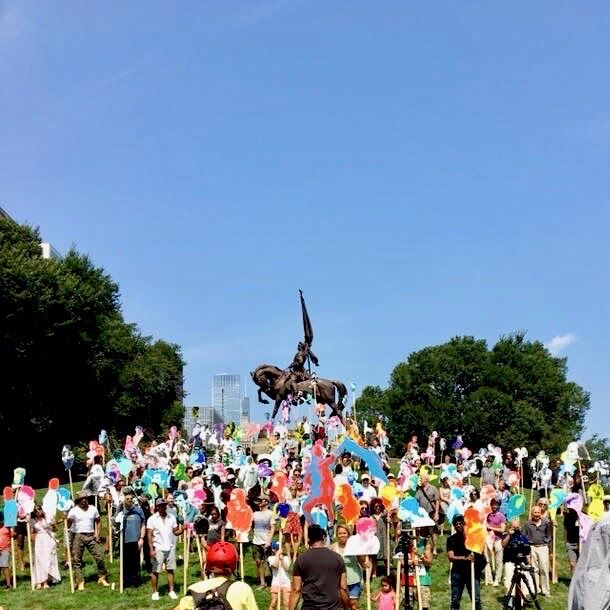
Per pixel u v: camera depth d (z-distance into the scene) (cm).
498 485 2748
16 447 5175
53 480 2097
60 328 5059
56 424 5459
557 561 2308
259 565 1945
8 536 2050
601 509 1944
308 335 4594
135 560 1989
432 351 8381
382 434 3719
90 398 5841
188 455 3578
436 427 7775
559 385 7806
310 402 4341
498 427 7594
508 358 8025
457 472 2883
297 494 2261
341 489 1859
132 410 7119
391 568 2052
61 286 5122
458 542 1655
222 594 745
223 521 2023
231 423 4069
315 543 1077
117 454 3080
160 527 1870
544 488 2995
